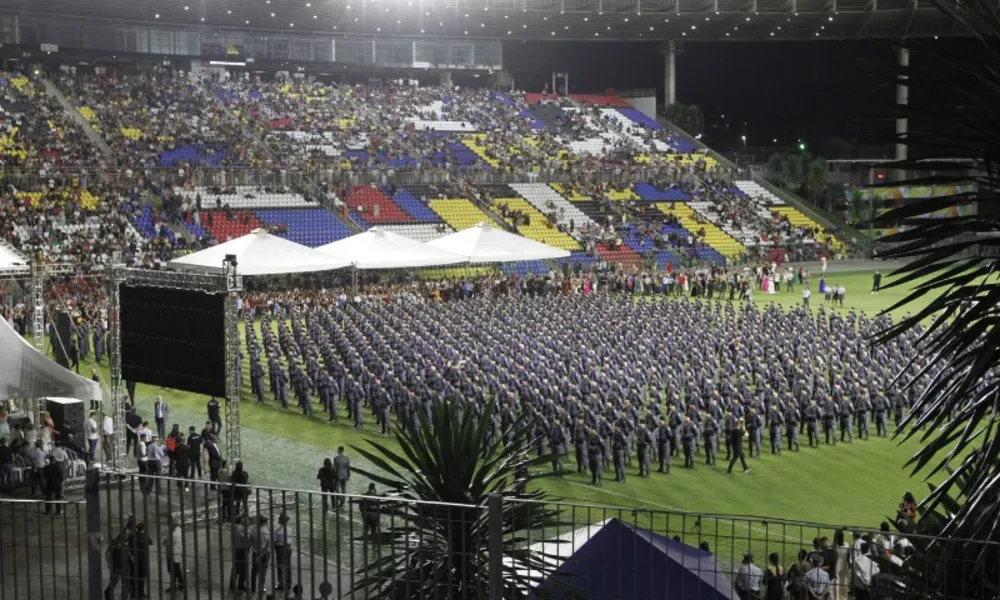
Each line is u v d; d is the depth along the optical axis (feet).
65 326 159.53
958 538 27.43
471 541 34.83
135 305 105.19
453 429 37.27
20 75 302.45
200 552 66.03
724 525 87.92
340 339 161.58
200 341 99.14
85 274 196.95
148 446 97.96
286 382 148.97
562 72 482.28
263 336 173.78
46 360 94.22
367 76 388.98
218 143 296.92
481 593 33.58
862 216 305.73
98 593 35.53
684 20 353.51
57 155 265.54
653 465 113.80
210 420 124.57
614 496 101.14
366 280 245.65
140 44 332.80
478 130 351.25
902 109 27.14
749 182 353.72
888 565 29.53
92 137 282.97
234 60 350.43
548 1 339.57
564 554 42.24
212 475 98.12
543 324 182.09
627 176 334.65
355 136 325.01
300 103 338.95
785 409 119.03
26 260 134.10
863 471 109.70
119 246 228.43
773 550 79.46
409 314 191.93
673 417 113.29
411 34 374.43
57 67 329.72
